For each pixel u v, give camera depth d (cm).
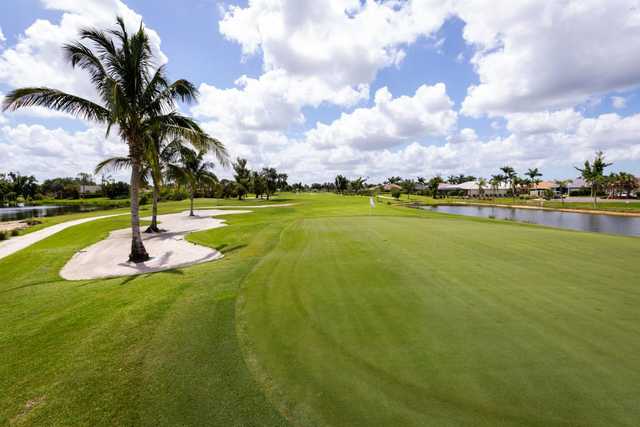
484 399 302
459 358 376
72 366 388
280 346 423
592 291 596
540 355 376
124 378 359
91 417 298
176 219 2633
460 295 591
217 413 300
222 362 388
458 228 1599
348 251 1034
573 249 1002
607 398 296
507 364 360
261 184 6469
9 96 962
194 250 1298
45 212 4866
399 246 1088
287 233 1528
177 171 2050
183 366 382
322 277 743
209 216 2848
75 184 10338
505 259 870
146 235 1778
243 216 2770
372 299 586
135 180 1152
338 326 477
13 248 1480
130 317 532
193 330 479
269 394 324
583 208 4503
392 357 385
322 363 378
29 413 306
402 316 504
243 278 760
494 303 546
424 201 7262
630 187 6994
